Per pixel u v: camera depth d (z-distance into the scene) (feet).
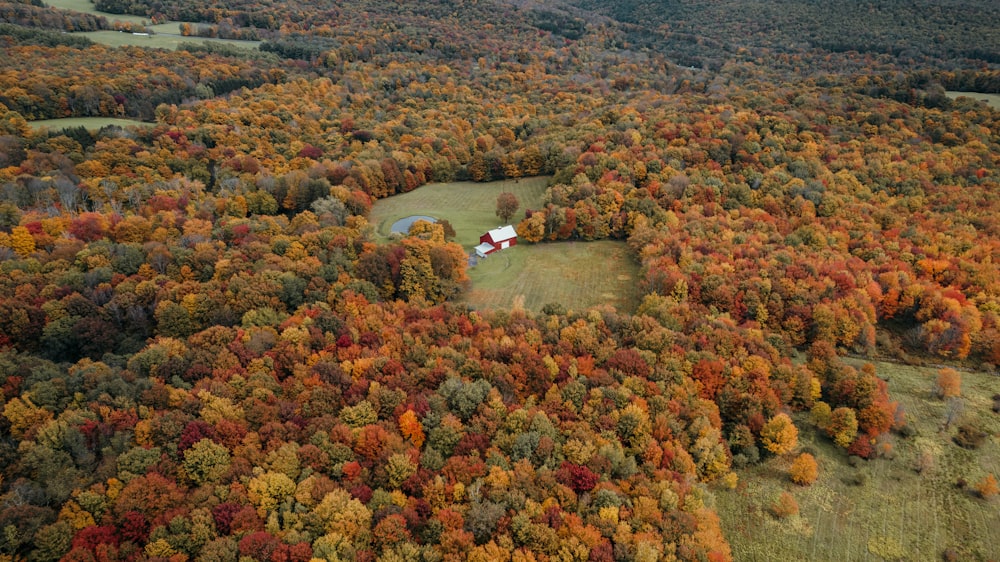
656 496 227.81
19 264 335.67
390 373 276.62
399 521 203.41
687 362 290.35
